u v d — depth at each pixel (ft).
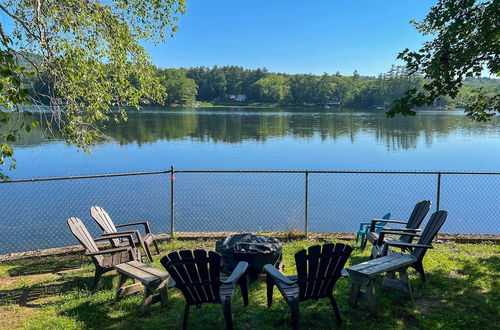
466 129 140.77
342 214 36.27
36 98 20.67
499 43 15.87
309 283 12.73
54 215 33.27
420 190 46.09
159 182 48.47
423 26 21.30
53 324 13.26
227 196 41.88
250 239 18.01
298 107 414.62
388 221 20.27
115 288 16.67
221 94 478.18
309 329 12.94
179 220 33.78
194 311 14.26
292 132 129.08
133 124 152.56
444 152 83.10
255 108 379.35
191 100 387.75
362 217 35.53
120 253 18.37
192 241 23.93
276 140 105.40
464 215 36.42
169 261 12.19
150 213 35.40
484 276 17.28
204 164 67.41
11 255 21.66
